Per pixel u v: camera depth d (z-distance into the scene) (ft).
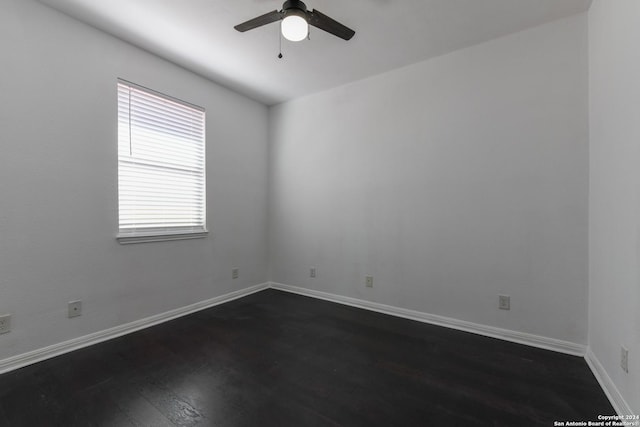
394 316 9.83
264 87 11.32
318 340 8.03
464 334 8.36
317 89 11.48
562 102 7.26
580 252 7.07
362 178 10.59
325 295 11.62
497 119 8.08
